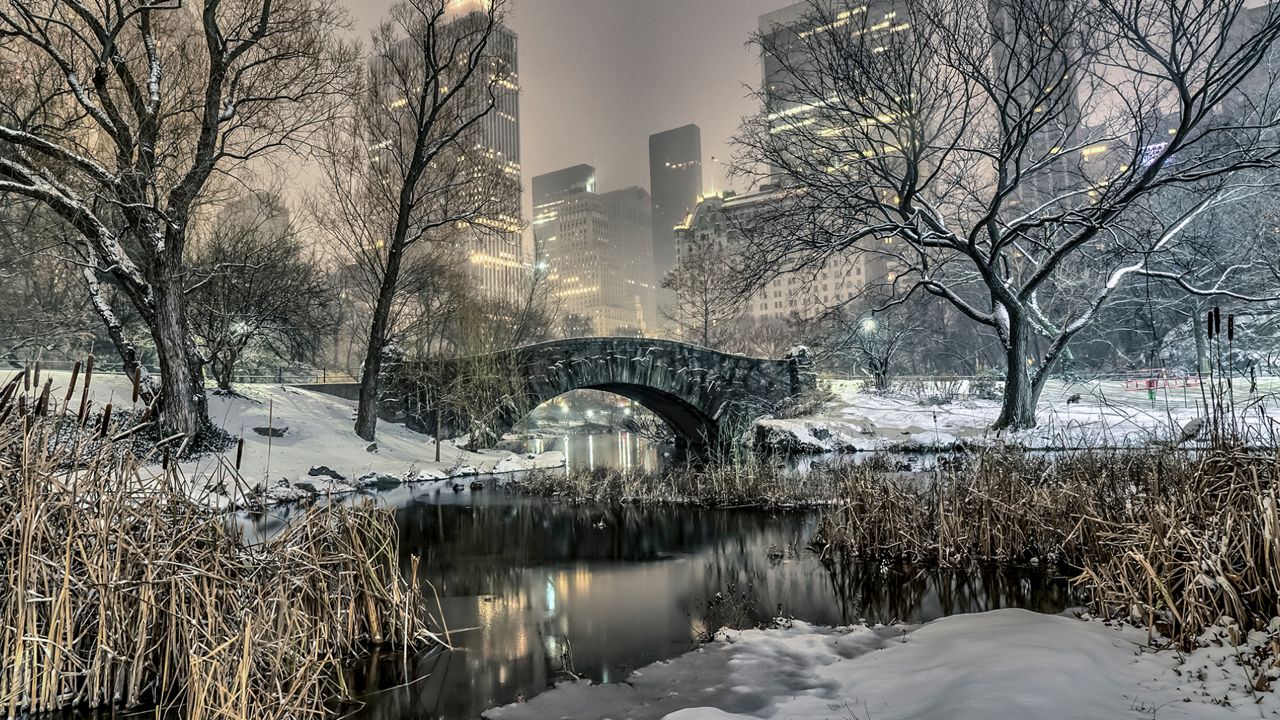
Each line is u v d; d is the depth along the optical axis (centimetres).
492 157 3039
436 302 3616
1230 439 724
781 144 2628
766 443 2991
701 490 1853
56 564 546
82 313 2819
